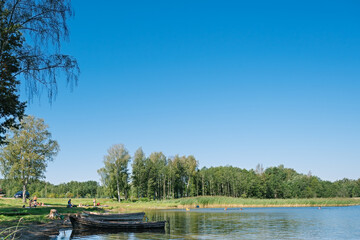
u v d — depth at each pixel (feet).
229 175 428.56
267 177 445.78
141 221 111.45
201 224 116.98
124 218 116.16
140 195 367.45
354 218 144.66
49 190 515.91
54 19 36.29
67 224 104.17
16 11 36.91
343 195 458.09
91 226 95.86
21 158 174.50
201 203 255.09
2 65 38.42
